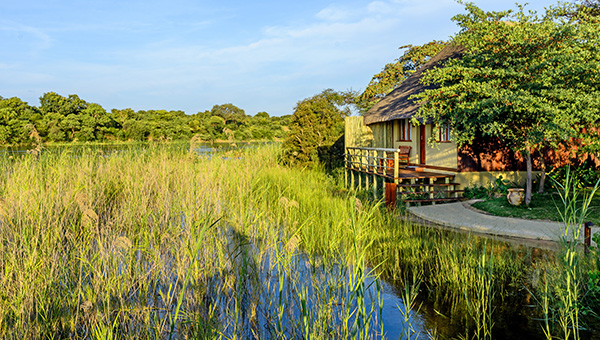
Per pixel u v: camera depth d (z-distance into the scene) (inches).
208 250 261.3
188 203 320.5
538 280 251.9
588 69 379.6
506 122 419.5
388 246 324.5
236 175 442.3
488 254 300.0
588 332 190.4
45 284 204.5
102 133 2150.6
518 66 409.1
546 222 382.3
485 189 533.0
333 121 887.7
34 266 209.8
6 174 390.6
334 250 301.1
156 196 369.4
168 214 315.0
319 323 183.8
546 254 301.3
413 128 690.8
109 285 209.3
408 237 343.0
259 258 266.2
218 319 203.0
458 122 446.3
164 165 449.1
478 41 431.2
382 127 829.2
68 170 400.2
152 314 204.8
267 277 253.1
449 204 503.5
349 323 200.7
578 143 553.0
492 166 547.8
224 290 233.8
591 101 376.5
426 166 629.6
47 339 181.2
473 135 446.6
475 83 408.5
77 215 310.3
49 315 195.2
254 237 310.8
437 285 251.4
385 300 232.2
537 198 474.0
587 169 546.6
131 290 228.7
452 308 221.3
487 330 195.5
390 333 194.5
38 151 453.4
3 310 183.9
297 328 193.5
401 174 558.3
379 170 595.5
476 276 253.9
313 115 860.0
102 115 2229.3
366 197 534.9
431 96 474.6
